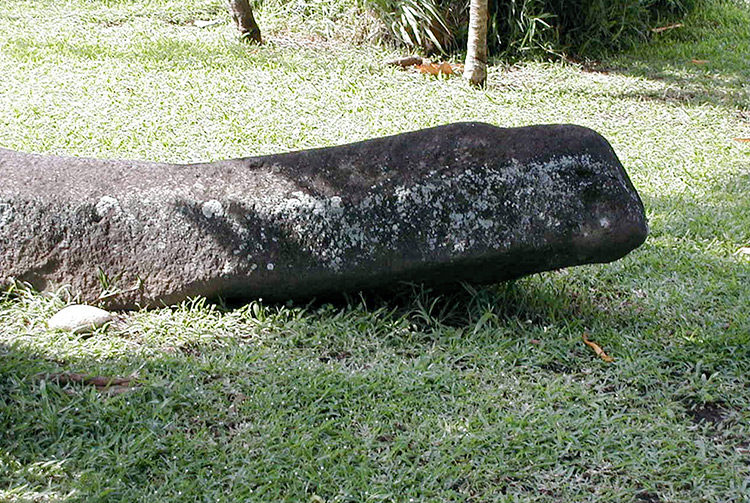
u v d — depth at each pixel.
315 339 4.16
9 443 3.30
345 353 4.12
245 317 4.29
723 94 9.00
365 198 4.23
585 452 3.49
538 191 4.15
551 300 4.61
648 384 3.98
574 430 3.61
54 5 10.48
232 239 4.26
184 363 3.87
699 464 3.46
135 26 9.82
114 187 4.34
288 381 3.82
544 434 3.56
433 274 4.26
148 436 3.35
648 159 7.02
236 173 4.36
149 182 4.35
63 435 3.37
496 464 3.39
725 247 5.52
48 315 4.20
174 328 4.17
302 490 3.20
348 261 4.22
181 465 3.27
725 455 3.53
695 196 6.36
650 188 6.44
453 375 3.93
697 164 7.00
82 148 6.26
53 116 6.84
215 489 3.19
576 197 4.14
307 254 4.24
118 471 3.21
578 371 4.10
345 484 3.24
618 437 3.59
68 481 3.15
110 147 6.32
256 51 8.99
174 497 3.11
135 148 6.34
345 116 7.37
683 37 11.07
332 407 3.66
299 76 8.29
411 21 9.37
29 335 4.02
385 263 4.21
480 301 4.48
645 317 4.59
